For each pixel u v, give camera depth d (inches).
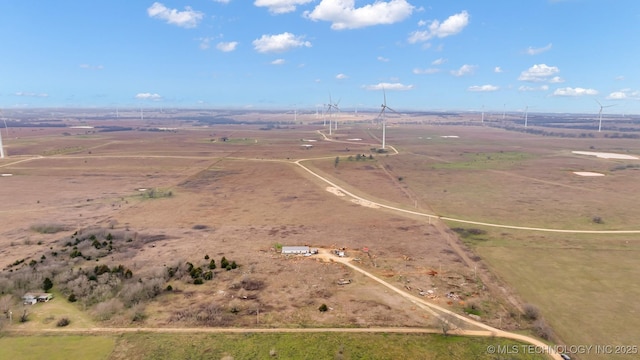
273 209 5339.6
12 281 2938.0
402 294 2871.6
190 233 4301.2
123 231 4323.3
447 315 2561.5
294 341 2266.2
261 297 2812.5
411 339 2295.8
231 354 2140.7
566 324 2512.3
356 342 2255.2
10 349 2192.4
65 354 2146.9
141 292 2797.7
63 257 3565.5
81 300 2763.3
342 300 2770.7
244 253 3693.4
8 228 4458.7
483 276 3223.4
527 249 3823.8
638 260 3543.3
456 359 2118.6
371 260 3526.1
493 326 2464.3
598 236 4185.5
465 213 5118.1
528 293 2933.1
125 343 2250.2
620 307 2728.8
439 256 3634.4
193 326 2433.6
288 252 3673.7
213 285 3009.4
